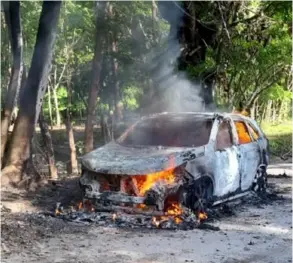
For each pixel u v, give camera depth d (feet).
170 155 26.96
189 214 26.43
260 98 81.46
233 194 31.32
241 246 22.86
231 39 55.88
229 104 64.13
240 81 64.13
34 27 69.92
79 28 70.95
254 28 59.57
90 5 66.74
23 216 27.25
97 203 27.20
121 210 26.76
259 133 35.50
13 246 21.91
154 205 26.13
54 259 20.36
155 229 25.25
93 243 22.74
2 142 37.09
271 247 22.84
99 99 67.56
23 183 35.91
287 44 59.16
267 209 30.94
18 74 38.14
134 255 21.12
